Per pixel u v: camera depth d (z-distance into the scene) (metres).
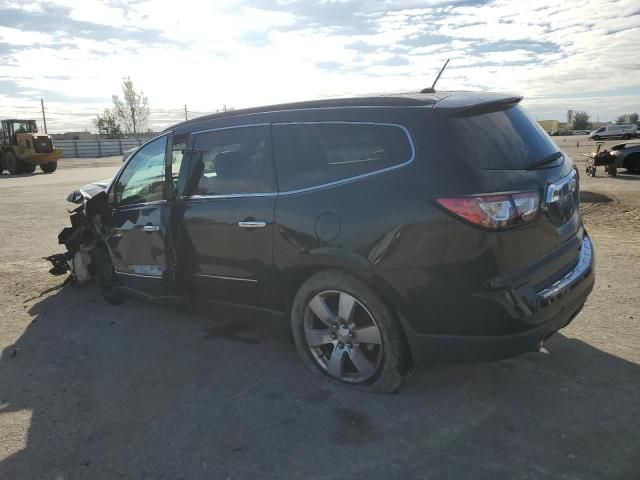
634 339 4.07
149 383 3.71
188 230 4.14
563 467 2.65
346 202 3.23
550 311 3.04
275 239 3.57
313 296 3.51
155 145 4.63
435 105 3.13
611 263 6.11
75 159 50.34
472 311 2.91
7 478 2.75
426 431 2.99
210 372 3.83
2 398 3.56
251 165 3.79
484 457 2.75
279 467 2.75
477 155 2.96
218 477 2.69
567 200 3.40
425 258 2.96
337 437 2.98
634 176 15.42
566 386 3.42
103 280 5.41
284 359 3.98
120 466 2.82
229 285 3.97
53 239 8.80
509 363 3.75
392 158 3.13
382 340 3.26
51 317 5.07
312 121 3.51
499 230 2.84
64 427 3.19
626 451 2.75
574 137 70.88
